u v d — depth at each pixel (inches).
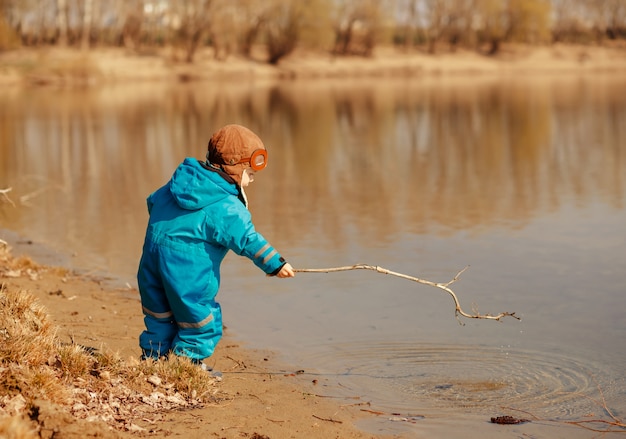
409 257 376.5
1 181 623.2
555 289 321.4
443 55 3336.6
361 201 526.0
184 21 2650.1
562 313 291.0
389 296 314.7
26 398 170.2
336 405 208.5
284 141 908.0
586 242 400.5
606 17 3745.1
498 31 3373.5
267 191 568.7
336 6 3065.9
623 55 3467.0
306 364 241.8
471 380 229.9
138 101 1563.7
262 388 217.8
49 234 434.9
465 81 2404.0
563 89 1847.9
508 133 945.5
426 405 211.5
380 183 600.1
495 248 391.9
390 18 3159.5
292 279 339.0
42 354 192.4
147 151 815.7
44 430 157.6
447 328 275.9
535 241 404.8
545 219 459.5
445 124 1074.1
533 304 302.5
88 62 2262.6
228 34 2795.3
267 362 242.7
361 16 3068.4
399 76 2822.3
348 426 193.8
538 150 782.5
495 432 193.8
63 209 505.4
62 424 160.1
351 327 277.6
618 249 384.8
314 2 2802.7
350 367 239.6
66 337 247.6
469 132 967.6
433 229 437.4
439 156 754.2
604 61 3366.1
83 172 673.6
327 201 527.2
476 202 518.0
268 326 279.1
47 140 912.9
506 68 3159.5
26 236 430.3
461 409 208.7
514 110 1277.1
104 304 298.7
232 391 212.4
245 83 2343.8
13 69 2193.7
